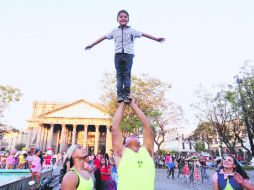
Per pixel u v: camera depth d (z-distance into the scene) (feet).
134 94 122.42
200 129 161.07
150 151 12.50
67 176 13.00
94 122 235.61
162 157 156.46
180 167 88.89
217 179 15.84
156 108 127.54
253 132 102.94
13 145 285.84
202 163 78.28
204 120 116.16
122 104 13.24
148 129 12.96
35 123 271.49
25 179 35.53
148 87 123.03
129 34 14.34
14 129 279.90
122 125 117.80
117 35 14.37
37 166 40.65
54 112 240.32
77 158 14.06
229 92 99.14
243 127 113.60
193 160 74.18
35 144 241.76
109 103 127.44
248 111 92.12
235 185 15.29
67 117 237.25
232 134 122.11
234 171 16.28
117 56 13.92
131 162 10.80
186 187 61.00
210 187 61.21
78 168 13.96
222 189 15.52
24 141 290.56
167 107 147.64
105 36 14.88
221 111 110.11
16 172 62.34
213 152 200.44
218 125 111.45
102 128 264.11
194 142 227.81
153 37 14.52
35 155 41.39
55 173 78.64
